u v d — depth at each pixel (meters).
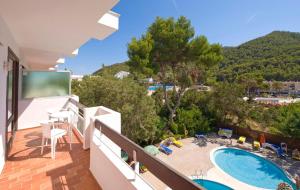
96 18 2.71
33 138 4.42
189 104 17.16
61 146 3.95
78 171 2.93
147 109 12.03
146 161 1.54
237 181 8.20
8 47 3.27
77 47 5.11
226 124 15.45
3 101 2.91
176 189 1.15
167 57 13.84
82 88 14.41
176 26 13.29
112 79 14.14
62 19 2.75
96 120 2.89
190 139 13.78
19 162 3.18
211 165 9.59
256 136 13.37
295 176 8.35
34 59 8.32
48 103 5.78
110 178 2.17
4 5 2.21
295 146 11.41
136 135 11.49
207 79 15.85
